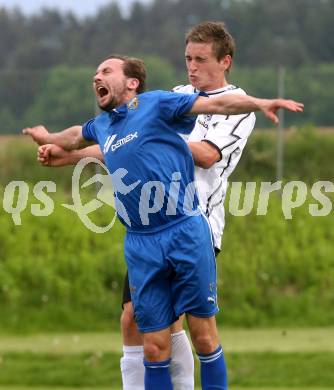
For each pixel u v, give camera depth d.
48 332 33.16
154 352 13.98
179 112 13.44
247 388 24.14
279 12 100.56
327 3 100.31
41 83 48.38
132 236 13.95
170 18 111.69
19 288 35.56
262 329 33.09
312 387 24.17
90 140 15.11
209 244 13.95
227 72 14.96
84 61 99.50
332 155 39.62
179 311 13.93
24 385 24.92
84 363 26.19
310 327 33.41
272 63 94.44
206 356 14.11
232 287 35.47
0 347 29.38
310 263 36.50
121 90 13.81
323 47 96.81
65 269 36.41
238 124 14.55
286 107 12.65
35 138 15.82
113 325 33.69
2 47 111.69
